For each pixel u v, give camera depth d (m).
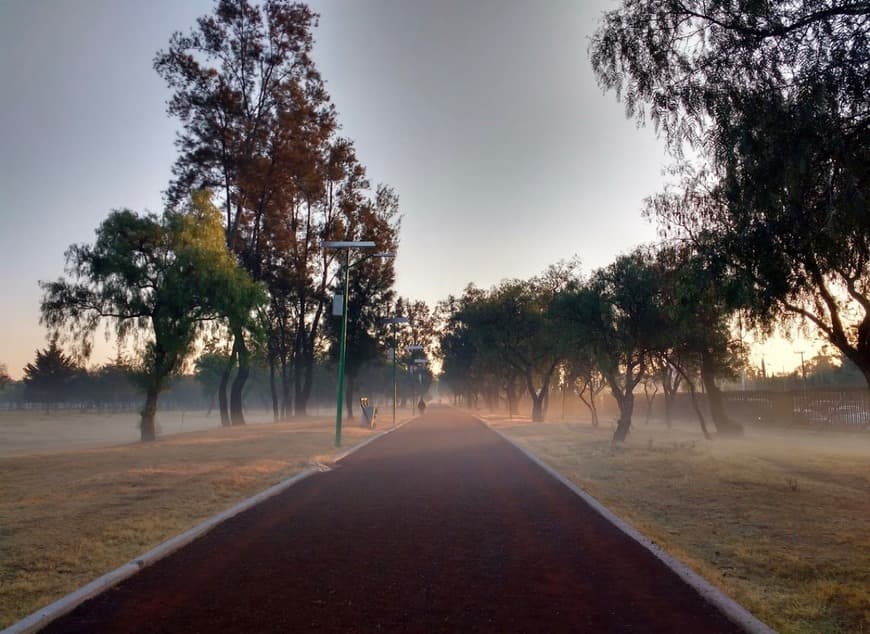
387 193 55.00
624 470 17.11
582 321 25.88
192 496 12.98
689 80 9.11
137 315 29.06
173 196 42.53
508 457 21.33
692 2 8.96
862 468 16.03
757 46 8.41
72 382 114.56
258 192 44.62
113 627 5.54
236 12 42.69
